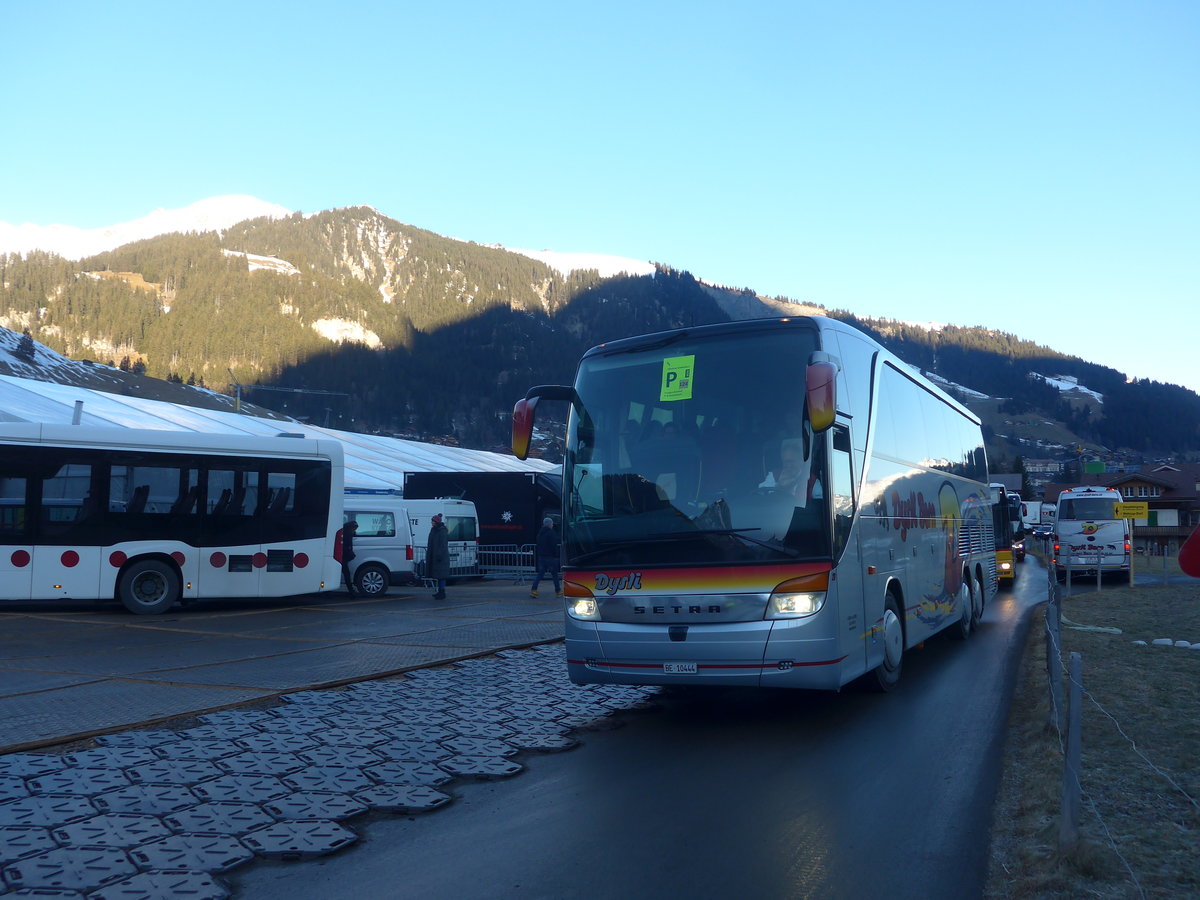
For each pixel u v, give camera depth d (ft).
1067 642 44.78
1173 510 276.41
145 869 15.85
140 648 41.24
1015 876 15.85
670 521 27.53
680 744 25.84
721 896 15.16
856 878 15.90
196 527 55.72
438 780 21.59
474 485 101.96
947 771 22.86
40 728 25.25
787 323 28.48
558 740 25.77
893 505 34.30
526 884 15.72
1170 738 24.81
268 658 38.24
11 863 15.98
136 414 122.72
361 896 15.25
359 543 71.67
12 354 371.56
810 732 27.30
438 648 41.24
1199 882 14.93
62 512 53.52
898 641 34.09
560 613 57.88
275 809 19.16
